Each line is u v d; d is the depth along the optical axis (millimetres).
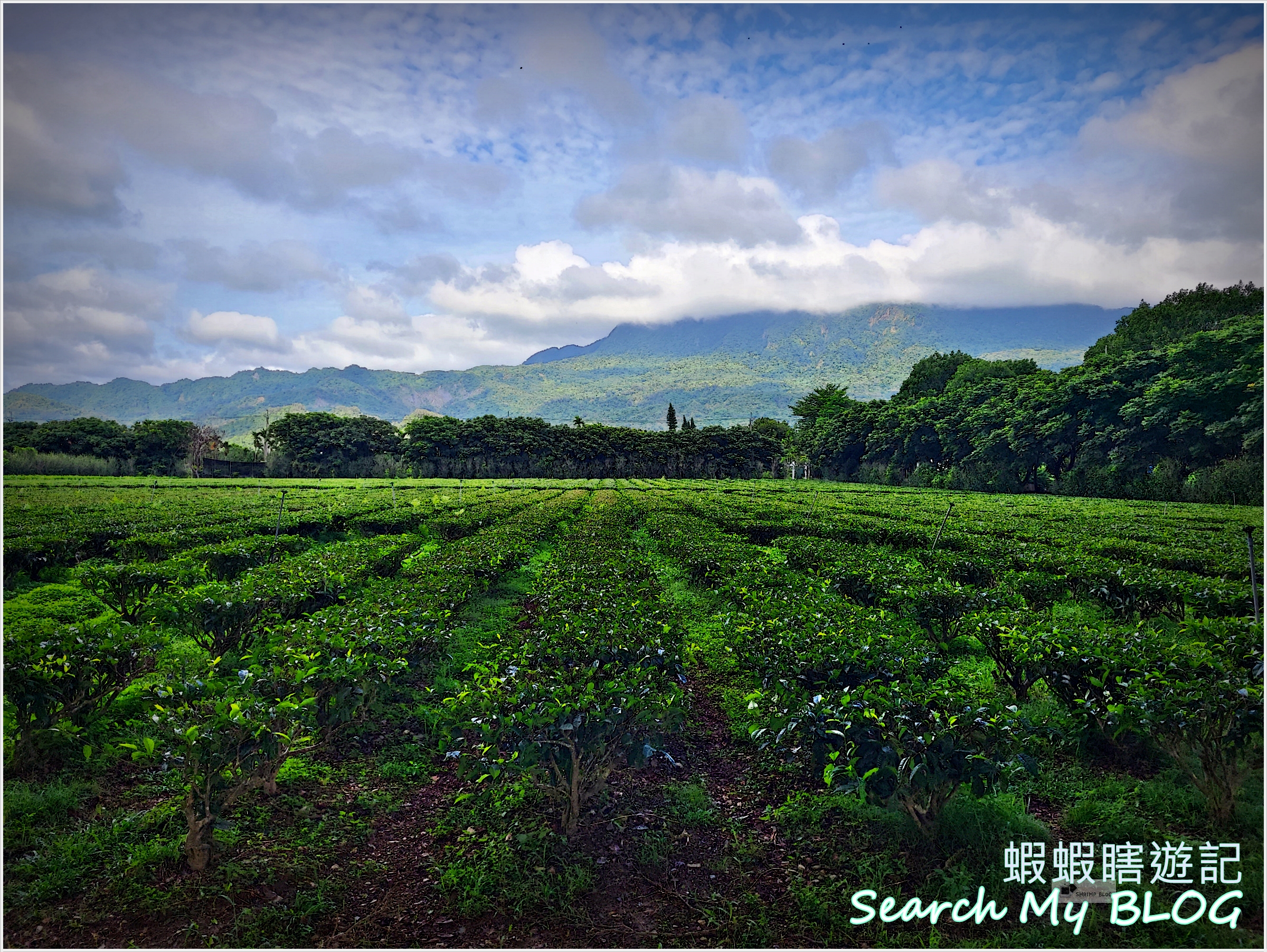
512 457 94125
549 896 5016
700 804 6340
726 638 10164
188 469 76750
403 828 6000
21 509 24719
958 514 29500
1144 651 6727
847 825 5910
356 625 7934
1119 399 49000
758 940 4641
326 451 85938
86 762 6562
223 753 5223
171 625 9320
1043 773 6676
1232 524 25812
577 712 5488
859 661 6734
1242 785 6047
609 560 13680
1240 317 45625
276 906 4883
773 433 113875
